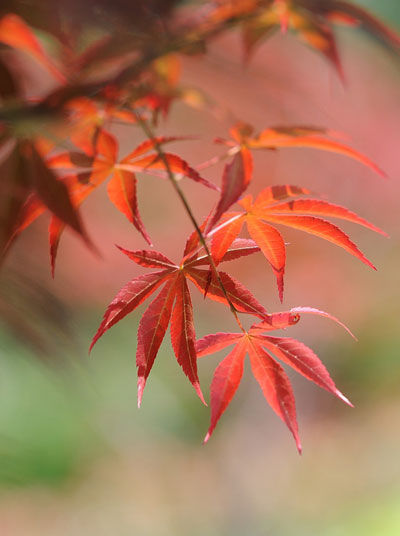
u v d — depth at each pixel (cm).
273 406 81
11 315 87
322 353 481
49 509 416
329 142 83
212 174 259
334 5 86
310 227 81
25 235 89
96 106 81
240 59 89
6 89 84
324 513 426
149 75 86
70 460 457
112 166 82
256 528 423
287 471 461
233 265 356
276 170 279
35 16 80
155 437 496
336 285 405
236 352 81
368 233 402
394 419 514
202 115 98
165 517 427
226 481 450
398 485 440
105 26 78
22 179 80
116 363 424
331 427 511
